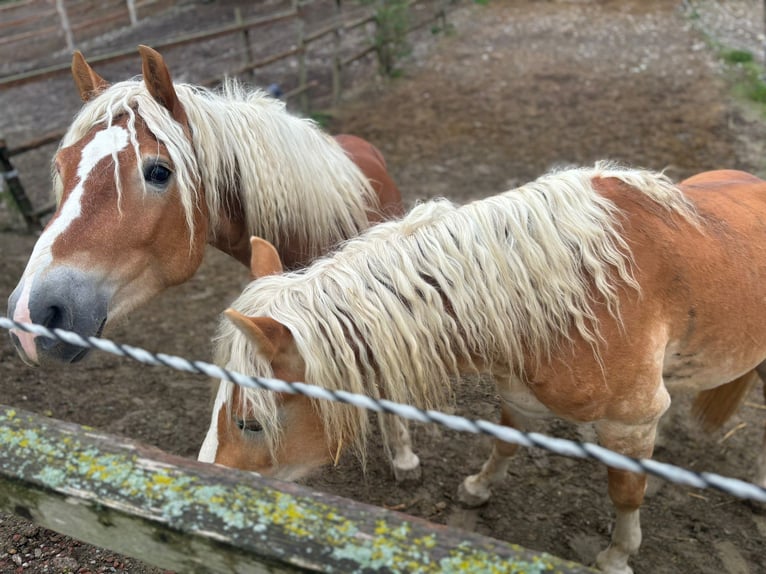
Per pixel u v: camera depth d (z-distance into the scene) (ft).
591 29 31.78
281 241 7.38
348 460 8.68
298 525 3.07
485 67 27.04
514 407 6.36
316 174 7.36
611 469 6.16
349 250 5.45
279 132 7.16
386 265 5.21
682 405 9.70
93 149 5.96
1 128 22.17
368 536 3.01
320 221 7.43
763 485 8.11
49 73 14.89
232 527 3.08
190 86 7.10
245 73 20.95
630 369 5.42
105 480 3.32
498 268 5.23
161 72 6.11
